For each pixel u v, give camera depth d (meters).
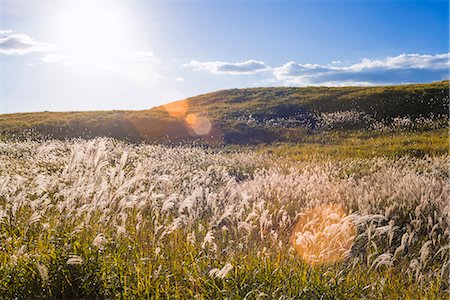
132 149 25.44
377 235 7.24
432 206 8.72
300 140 32.38
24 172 14.57
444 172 14.71
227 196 9.90
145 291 4.80
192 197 6.89
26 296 4.79
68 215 6.42
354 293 5.15
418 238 7.55
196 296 4.80
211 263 5.73
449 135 27.52
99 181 8.01
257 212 8.45
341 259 6.33
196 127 37.50
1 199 8.81
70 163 7.68
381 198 9.70
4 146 25.08
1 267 5.13
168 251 6.21
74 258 4.80
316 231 7.73
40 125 38.94
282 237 7.35
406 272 6.06
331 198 9.83
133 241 6.33
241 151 28.66
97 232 6.26
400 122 34.41
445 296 5.41
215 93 60.41
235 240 7.14
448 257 6.66
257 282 5.09
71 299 4.83
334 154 23.58
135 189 8.95
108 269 5.12
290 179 11.84
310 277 5.34
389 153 22.38
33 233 6.66
